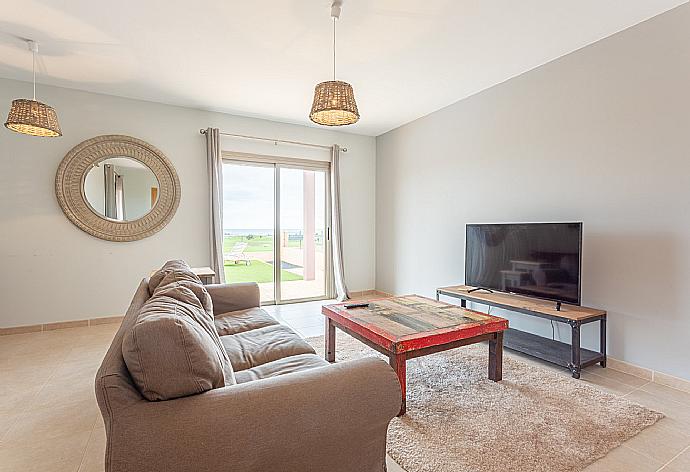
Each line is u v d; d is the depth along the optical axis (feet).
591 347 9.27
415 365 8.91
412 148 15.96
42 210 11.95
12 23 8.36
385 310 8.78
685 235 7.62
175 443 2.90
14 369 8.73
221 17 8.14
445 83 11.83
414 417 6.42
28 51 9.70
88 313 12.66
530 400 7.07
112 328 12.33
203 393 3.27
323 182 17.78
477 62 10.32
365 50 9.65
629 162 8.51
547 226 9.46
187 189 14.21
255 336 7.07
